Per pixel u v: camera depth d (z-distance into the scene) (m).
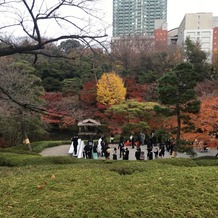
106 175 5.25
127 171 6.16
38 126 22.00
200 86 27.70
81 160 10.28
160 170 5.79
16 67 18.72
